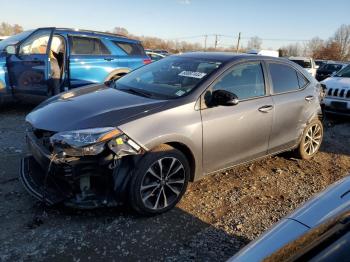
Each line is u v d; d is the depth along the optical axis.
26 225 3.19
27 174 3.49
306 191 4.37
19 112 7.42
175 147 3.60
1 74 6.96
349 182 2.35
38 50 7.27
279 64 4.77
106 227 3.24
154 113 3.38
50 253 2.85
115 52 7.97
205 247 3.08
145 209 3.37
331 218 1.92
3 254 2.80
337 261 1.55
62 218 3.34
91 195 3.19
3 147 5.08
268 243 1.88
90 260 2.81
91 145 3.02
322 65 22.47
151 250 2.98
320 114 5.41
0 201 3.56
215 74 3.91
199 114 3.63
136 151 3.21
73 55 7.15
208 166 3.86
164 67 4.48
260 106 4.25
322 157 5.67
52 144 3.12
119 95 3.84
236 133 3.99
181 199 3.87
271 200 4.05
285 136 4.78
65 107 3.55
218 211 3.71
